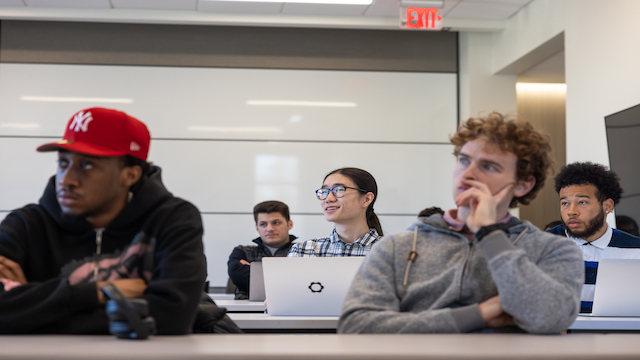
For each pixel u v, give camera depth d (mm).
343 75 5902
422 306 1396
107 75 5703
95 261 1305
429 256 1430
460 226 1441
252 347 872
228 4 5273
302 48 5891
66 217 1299
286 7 5340
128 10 5402
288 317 2086
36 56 5652
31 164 5555
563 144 6574
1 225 1336
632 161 3678
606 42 4129
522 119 1453
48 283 1150
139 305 996
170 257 1252
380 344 925
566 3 4613
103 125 1267
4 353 779
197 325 1412
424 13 5121
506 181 1395
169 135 5703
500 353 814
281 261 2127
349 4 5266
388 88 5922
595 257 2791
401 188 5836
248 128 5773
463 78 5930
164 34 5781
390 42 5961
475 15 5504
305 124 5824
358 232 2760
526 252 1373
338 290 2109
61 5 5309
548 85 6617
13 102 5598
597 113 4219
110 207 1321
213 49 5809
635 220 3631
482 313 1264
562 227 2957
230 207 5691
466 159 1428
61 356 770
